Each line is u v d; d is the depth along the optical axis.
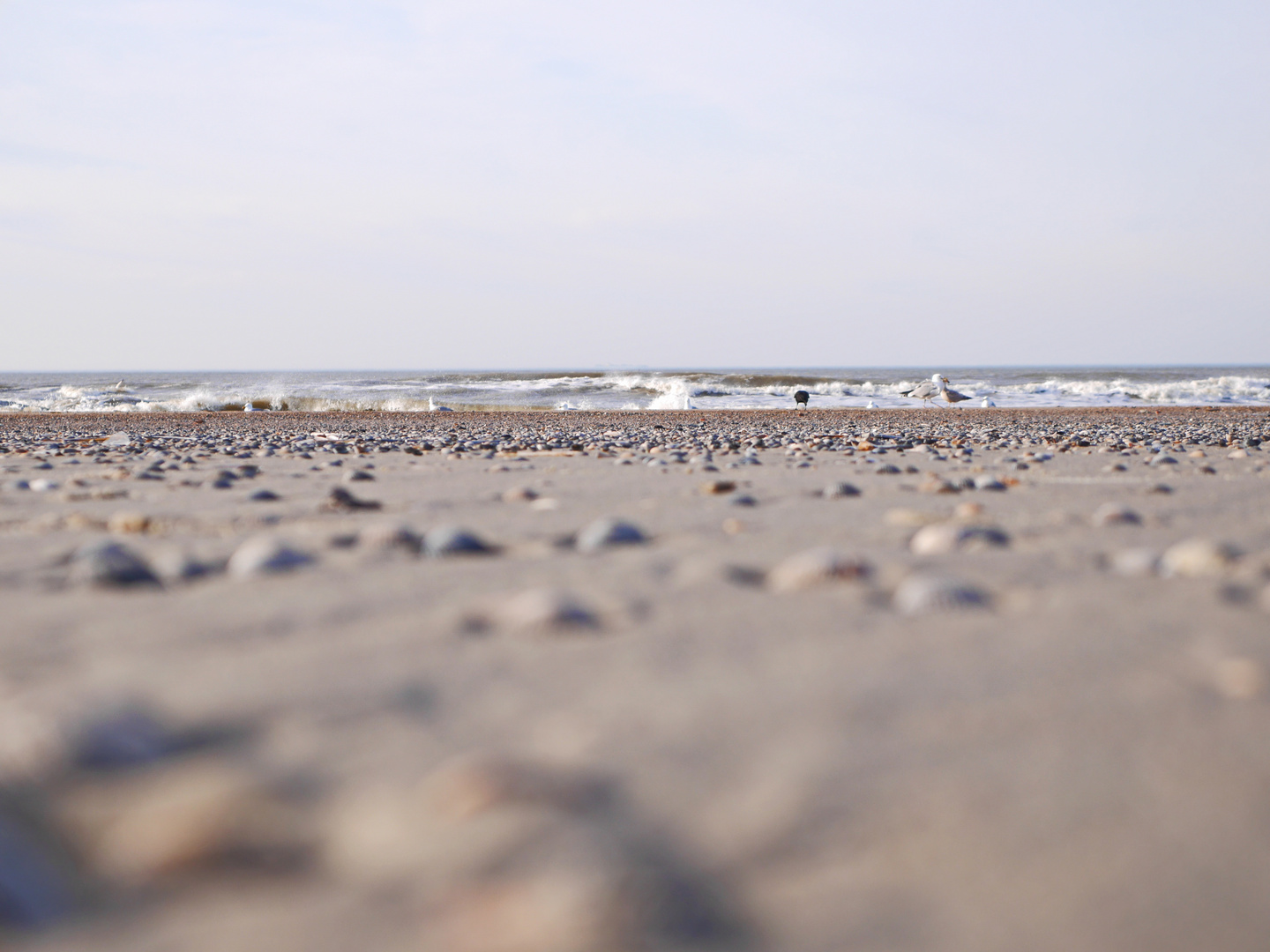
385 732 1.18
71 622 1.76
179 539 3.00
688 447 8.48
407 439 10.19
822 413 19.02
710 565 2.30
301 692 1.34
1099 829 0.92
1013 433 11.42
